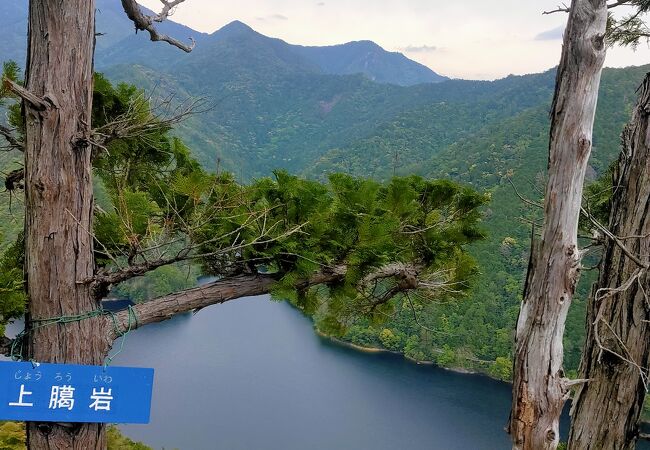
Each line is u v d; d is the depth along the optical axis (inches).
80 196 112.8
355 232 137.5
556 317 123.9
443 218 168.9
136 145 156.9
